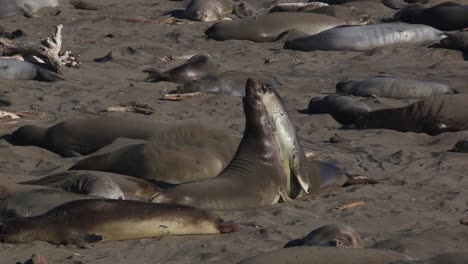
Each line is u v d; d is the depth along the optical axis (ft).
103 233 87.30
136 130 131.23
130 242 87.61
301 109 171.83
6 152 128.36
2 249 85.25
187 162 110.93
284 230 91.86
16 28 270.05
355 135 149.48
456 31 264.52
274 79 192.85
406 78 193.06
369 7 300.20
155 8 314.76
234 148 114.52
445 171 122.42
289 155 106.52
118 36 256.32
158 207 89.15
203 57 199.00
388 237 87.51
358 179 114.83
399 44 239.09
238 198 101.30
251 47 243.81
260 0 325.01
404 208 102.63
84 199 89.15
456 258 62.95
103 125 132.26
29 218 87.81
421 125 150.92
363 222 96.48
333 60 225.97
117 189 98.84
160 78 195.11
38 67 191.62
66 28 270.26
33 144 135.33
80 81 193.77
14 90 180.14
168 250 85.40
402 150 135.23
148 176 110.42
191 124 115.24
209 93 181.37
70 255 83.71
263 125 105.09
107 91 181.98
